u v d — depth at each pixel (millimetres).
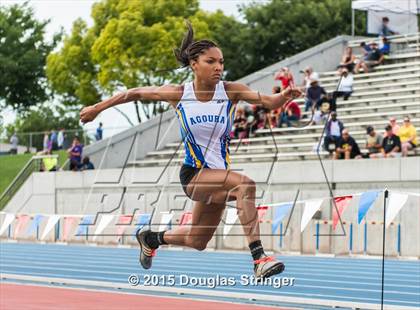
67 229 33312
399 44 49250
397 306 16125
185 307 17562
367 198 20703
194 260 30578
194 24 71875
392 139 34000
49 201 42281
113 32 69625
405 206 30797
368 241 31469
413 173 30844
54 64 76062
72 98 80562
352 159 32781
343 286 22141
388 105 41469
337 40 51594
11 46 85875
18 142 53000
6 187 48438
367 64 46875
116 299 19172
